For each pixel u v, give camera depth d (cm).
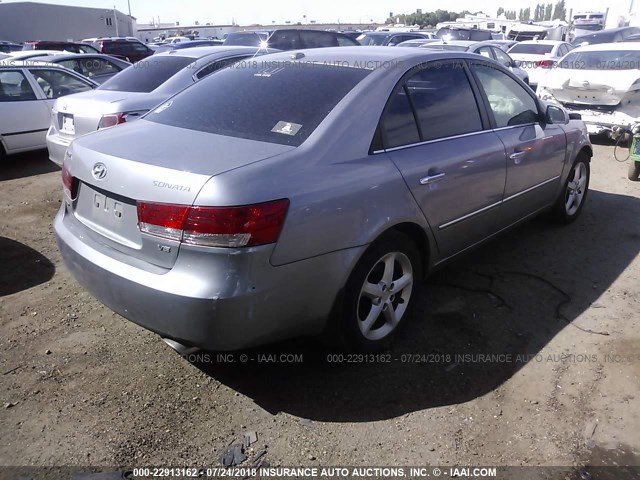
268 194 239
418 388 290
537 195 448
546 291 394
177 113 327
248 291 236
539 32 2719
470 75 377
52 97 813
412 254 320
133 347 322
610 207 586
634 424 265
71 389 285
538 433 260
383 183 286
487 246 475
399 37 1859
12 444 248
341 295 277
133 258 258
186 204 235
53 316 356
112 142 289
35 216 559
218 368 304
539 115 445
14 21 4106
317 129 277
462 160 341
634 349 323
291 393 285
